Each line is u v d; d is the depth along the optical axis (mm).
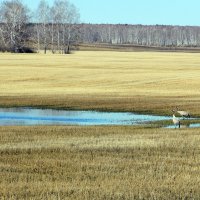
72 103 93250
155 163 36688
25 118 77875
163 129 61906
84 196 27375
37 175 32500
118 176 32438
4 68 170250
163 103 92938
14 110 86500
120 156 39625
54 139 49656
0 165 35656
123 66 185375
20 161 37250
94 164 36188
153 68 178000
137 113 82812
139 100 97125
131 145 44906
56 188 28984
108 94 107875
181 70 171000
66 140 48656
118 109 86562
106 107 88562
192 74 154750
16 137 51188
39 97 101375
